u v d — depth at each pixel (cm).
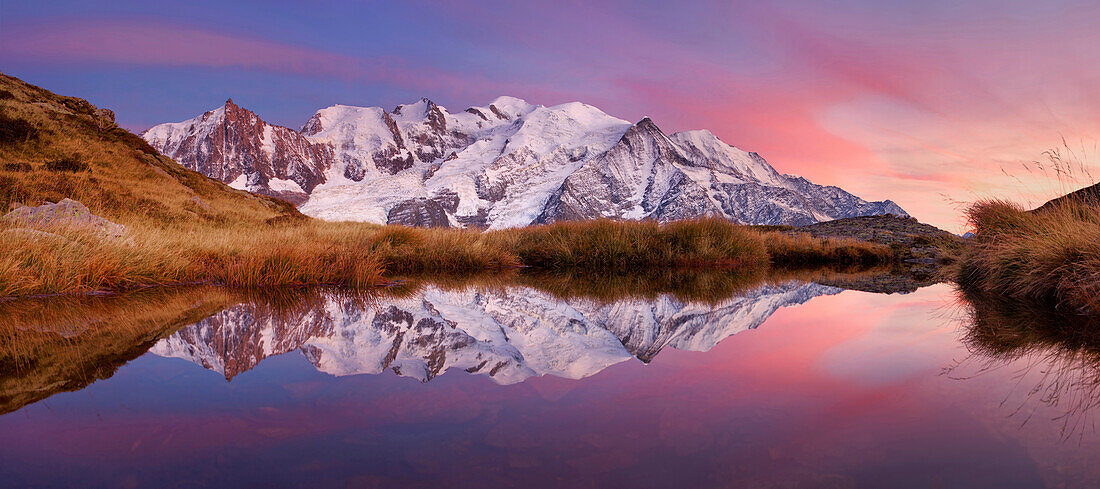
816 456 158
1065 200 660
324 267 863
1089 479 138
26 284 611
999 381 256
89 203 1301
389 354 339
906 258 1700
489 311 587
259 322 465
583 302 693
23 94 2005
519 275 1109
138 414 204
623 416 202
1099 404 215
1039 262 595
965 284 822
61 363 301
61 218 844
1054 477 140
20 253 646
